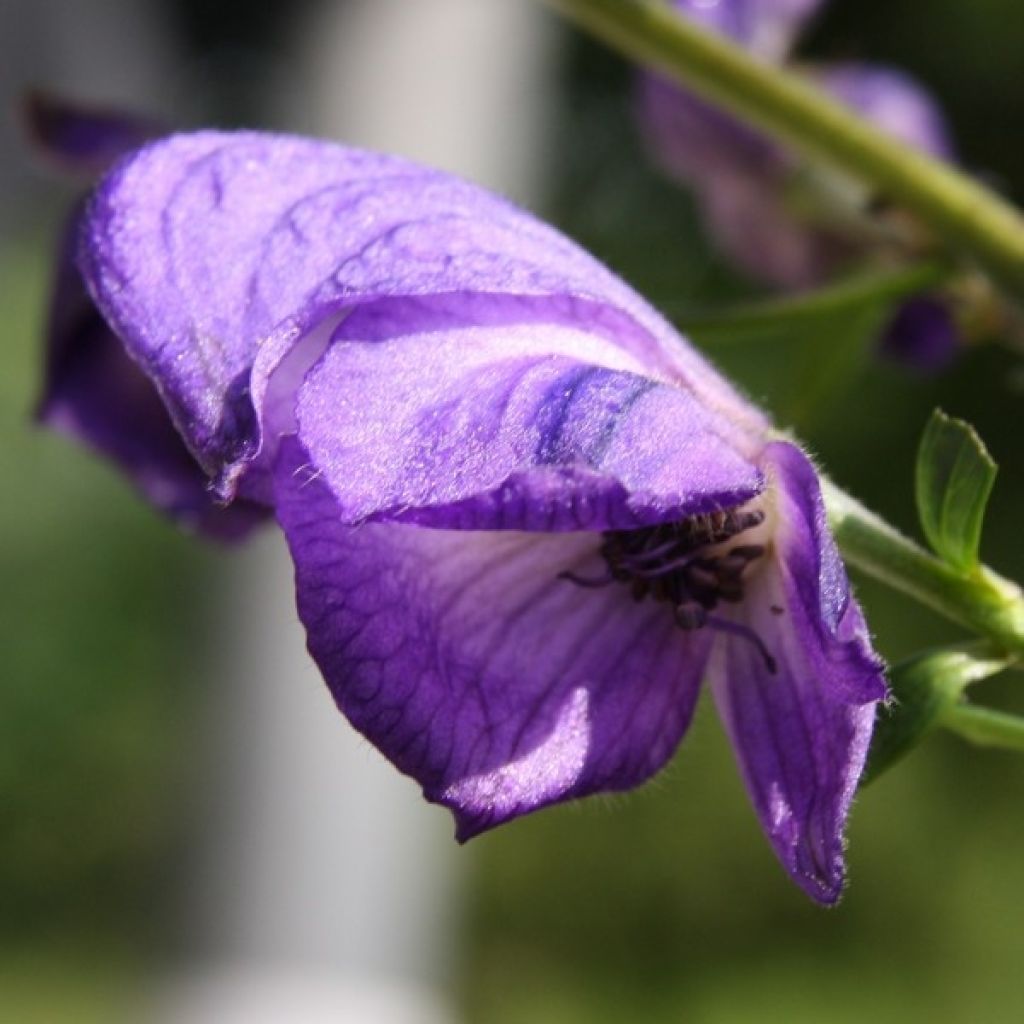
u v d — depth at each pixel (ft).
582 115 1.95
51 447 2.15
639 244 1.94
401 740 0.50
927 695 0.53
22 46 1.36
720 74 0.65
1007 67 2.12
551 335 0.51
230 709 1.09
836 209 0.75
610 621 0.52
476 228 0.52
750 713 0.52
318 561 0.50
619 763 0.52
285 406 0.51
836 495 0.53
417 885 1.15
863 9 2.12
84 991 2.12
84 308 0.67
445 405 0.50
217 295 0.51
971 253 0.64
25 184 1.87
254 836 1.09
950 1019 2.15
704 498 0.49
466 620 0.51
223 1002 1.08
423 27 1.00
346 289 0.50
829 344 0.66
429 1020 1.18
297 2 0.98
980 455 0.52
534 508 0.49
